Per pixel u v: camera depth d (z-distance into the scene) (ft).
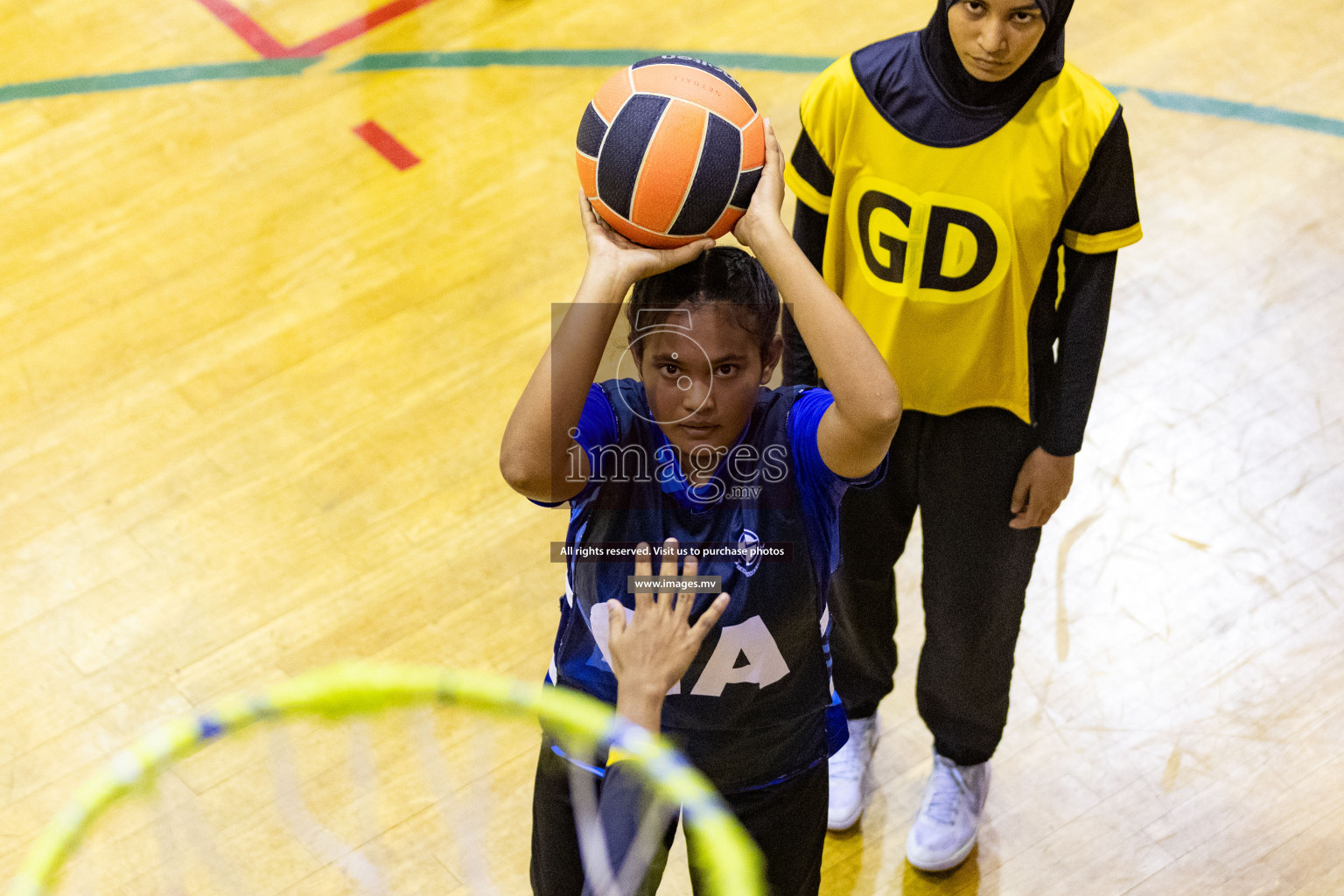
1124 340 15.56
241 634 13.15
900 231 9.15
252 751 11.84
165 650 13.01
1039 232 8.88
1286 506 13.96
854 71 9.05
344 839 11.29
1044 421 9.61
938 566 10.28
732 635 7.43
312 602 13.42
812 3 20.57
